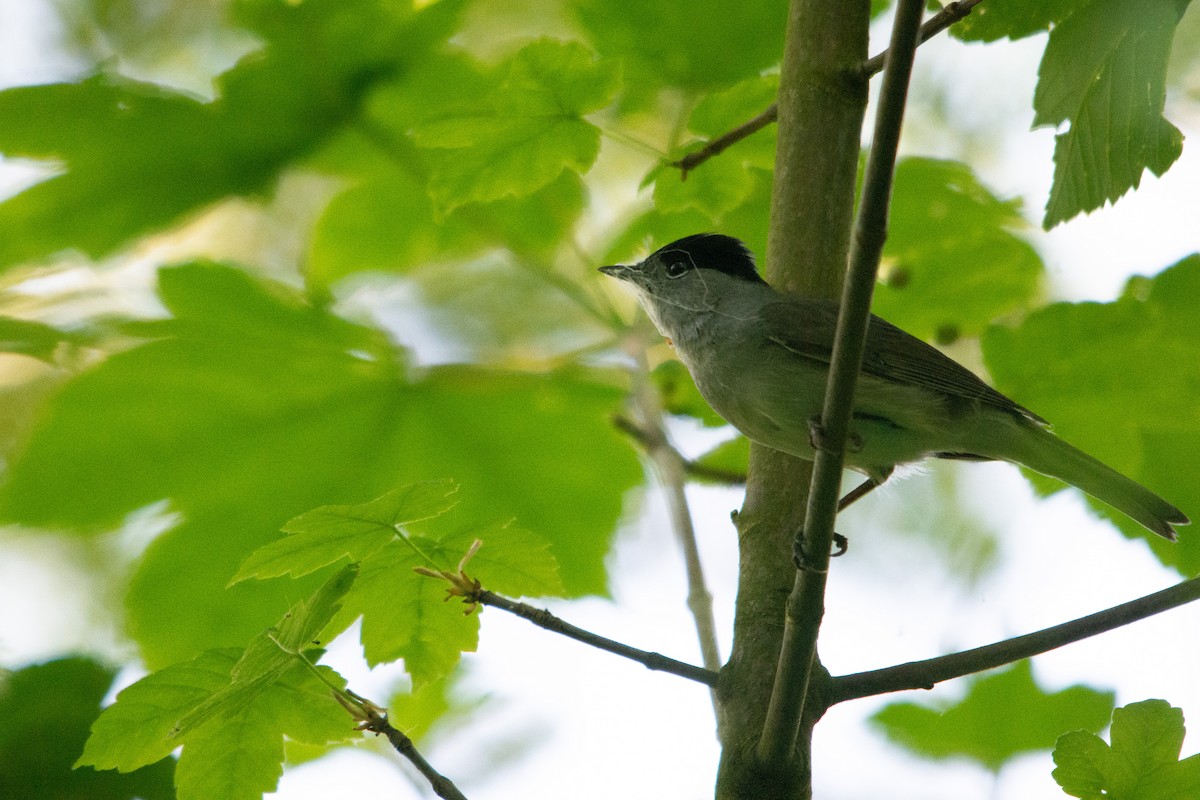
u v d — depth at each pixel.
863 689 6.23
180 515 9.05
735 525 7.29
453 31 9.08
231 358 8.98
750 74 8.91
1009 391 8.95
